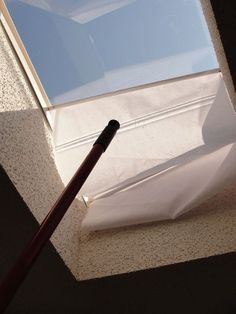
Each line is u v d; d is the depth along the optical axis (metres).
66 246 1.23
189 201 1.33
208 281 1.26
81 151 1.43
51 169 1.32
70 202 0.78
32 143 1.22
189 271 1.20
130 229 1.39
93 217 1.43
